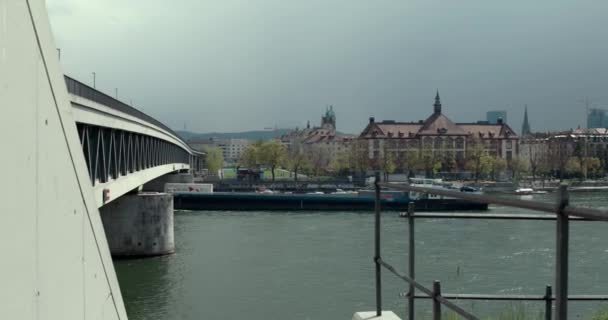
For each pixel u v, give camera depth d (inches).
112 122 1203.9
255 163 6269.7
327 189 4670.3
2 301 96.1
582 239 1759.4
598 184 5428.2
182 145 3624.5
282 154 6151.6
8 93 104.7
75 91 906.1
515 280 1213.1
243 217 2915.8
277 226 2464.3
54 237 121.6
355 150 6225.4
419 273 1310.3
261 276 1385.3
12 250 101.3
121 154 1402.6
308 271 1429.6
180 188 3668.8
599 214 86.4
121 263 1617.9
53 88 130.7
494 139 7367.1
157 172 2178.9
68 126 140.4
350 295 1174.3
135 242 1707.7
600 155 6432.1
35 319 108.4
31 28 118.3
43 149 120.1
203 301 1159.0
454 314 426.0
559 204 96.3
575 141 6269.7
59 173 128.8
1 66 102.3
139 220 1716.3
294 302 1136.2
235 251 1763.0
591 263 1357.0
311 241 1955.0
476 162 5905.5
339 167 6348.4
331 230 2284.7
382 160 5989.2
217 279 1366.9
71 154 140.0
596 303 960.9
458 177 6225.4
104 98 1131.3
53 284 118.3
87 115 980.6
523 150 7495.1
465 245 1716.3
